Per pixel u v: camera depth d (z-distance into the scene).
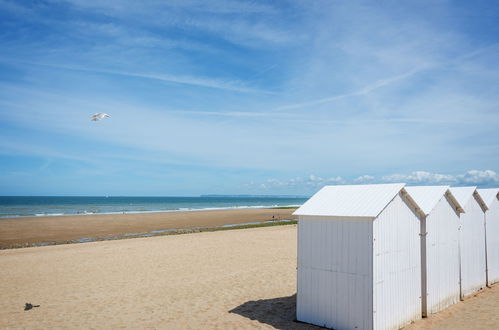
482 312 10.22
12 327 9.24
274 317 9.73
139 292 12.50
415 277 9.52
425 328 8.88
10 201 141.88
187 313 10.21
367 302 7.98
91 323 9.48
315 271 8.95
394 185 9.05
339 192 9.67
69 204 117.44
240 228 38.56
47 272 15.91
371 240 7.99
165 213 68.19
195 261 17.91
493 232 14.15
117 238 30.72
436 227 10.52
